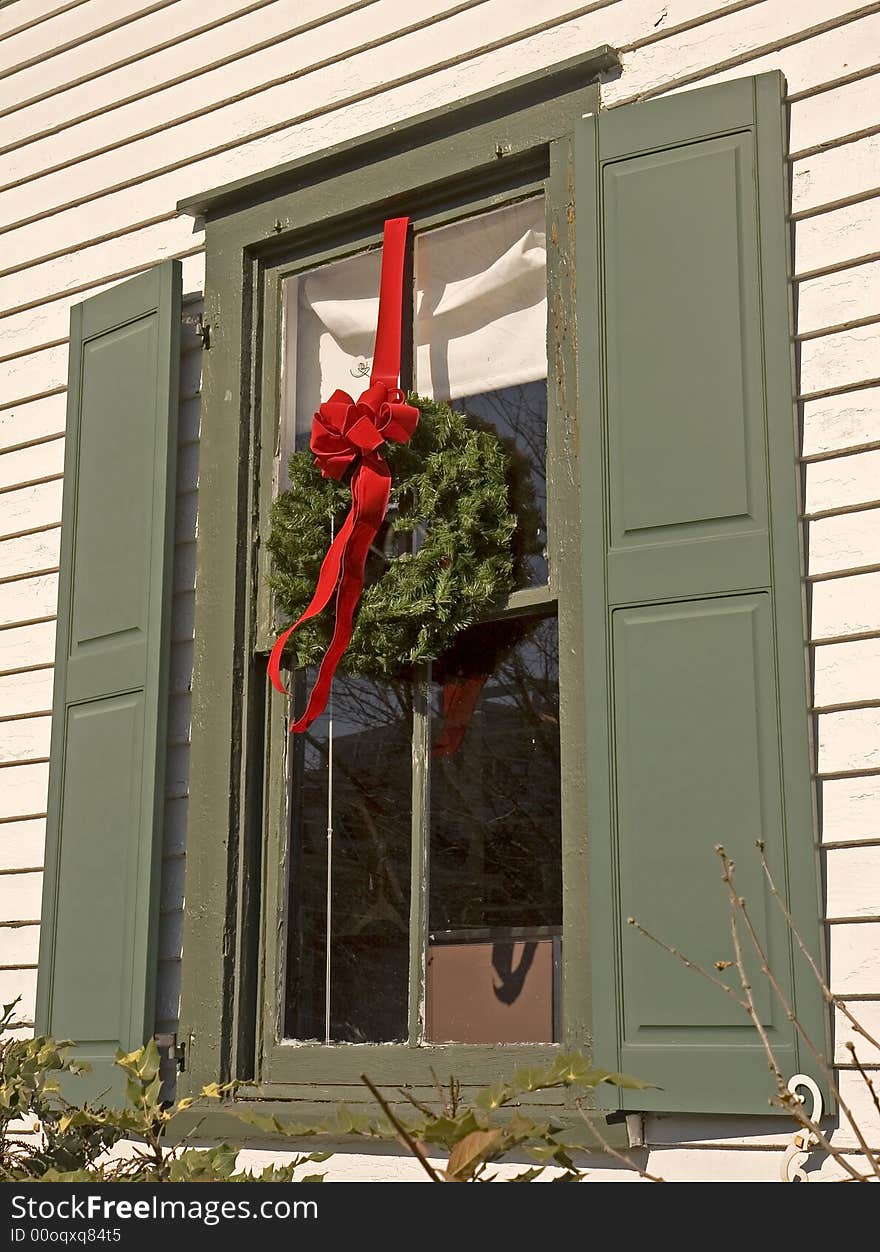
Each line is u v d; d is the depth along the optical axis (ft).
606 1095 11.06
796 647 11.03
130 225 16.70
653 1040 11.00
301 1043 13.35
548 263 13.44
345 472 13.94
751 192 11.97
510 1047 12.10
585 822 12.01
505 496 13.17
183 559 15.24
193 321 15.79
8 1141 12.89
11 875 15.96
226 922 13.74
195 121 16.42
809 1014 10.48
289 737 14.17
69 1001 14.43
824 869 10.88
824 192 11.98
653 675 11.54
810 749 10.94
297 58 15.71
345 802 13.65
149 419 15.24
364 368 14.75
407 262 14.55
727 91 12.25
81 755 15.01
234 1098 13.38
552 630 12.76
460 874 12.77
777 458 11.40
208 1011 13.65
